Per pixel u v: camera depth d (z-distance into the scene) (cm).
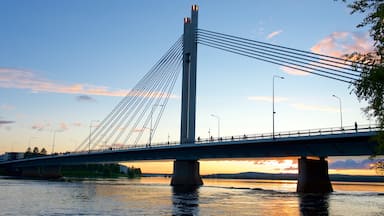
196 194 7369
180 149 10000
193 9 10812
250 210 4406
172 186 10381
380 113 1755
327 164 8206
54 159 15562
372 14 1772
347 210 4541
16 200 5394
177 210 4338
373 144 6097
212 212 4172
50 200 5503
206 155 9544
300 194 7531
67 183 11962
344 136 6300
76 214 3869
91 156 13350
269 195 7250
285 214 4044
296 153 7500
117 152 11694
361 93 1806
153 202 5372
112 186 10506
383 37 1752
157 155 10975
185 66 10606
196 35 10631
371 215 4034
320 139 6706
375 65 1755
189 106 10231
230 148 8738
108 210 4272
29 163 17975
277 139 7375
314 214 4088
